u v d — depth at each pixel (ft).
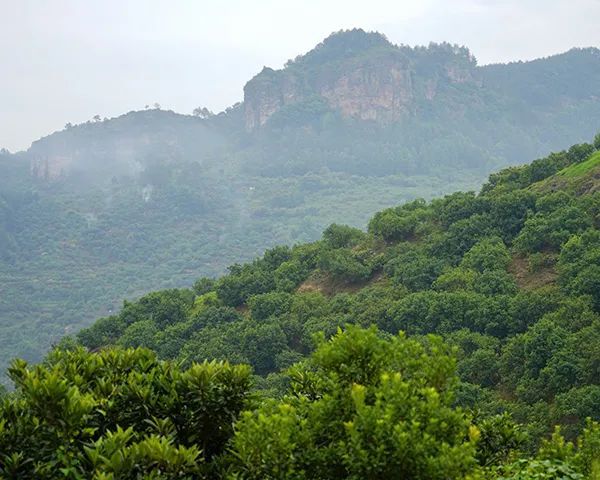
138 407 26.71
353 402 24.03
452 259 206.69
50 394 23.89
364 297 203.10
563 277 166.50
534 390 128.88
